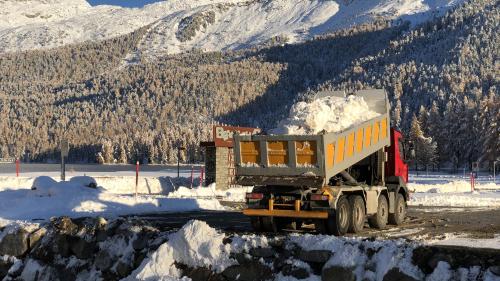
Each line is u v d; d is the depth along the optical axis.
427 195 28.86
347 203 12.87
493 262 7.81
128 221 11.64
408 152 17.11
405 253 8.45
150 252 10.64
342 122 13.34
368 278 8.53
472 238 11.74
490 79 160.88
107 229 11.62
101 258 11.26
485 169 79.94
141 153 172.38
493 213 19.17
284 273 9.32
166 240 10.66
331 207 12.22
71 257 11.83
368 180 14.88
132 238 11.11
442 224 15.50
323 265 9.12
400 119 132.00
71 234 11.95
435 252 8.26
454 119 96.56
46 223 12.59
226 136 30.83
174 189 31.58
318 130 12.79
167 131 170.38
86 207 17.50
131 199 18.98
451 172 91.31
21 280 11.98
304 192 12.57
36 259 12.07
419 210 20.47
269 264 9.49
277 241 9.65
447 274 7.97
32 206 16.95
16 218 15.34
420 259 8.30
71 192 18.69
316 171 12.26
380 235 12.87
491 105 82.56
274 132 12.97
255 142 12.82
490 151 75.81
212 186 29.27
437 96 151.25
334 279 8.80
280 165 12.57
